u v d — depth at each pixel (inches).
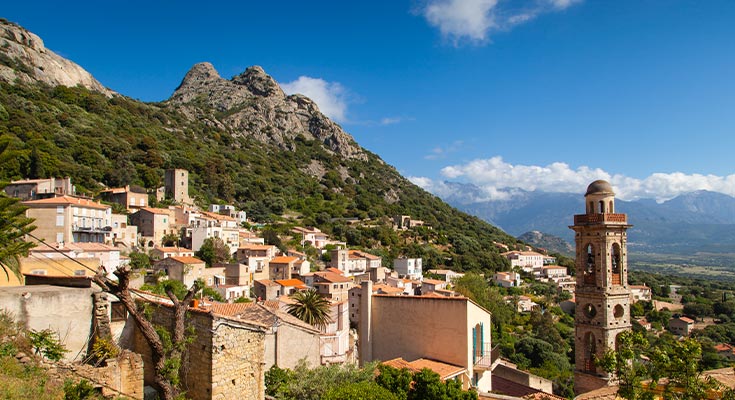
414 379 1154.7
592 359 1545.3
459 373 1446.9
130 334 965.8
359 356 1707.7
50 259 1517.0
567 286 7322.8
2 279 1262.3
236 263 4286.4
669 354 1006.4
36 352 799.1
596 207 1579.7
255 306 1473.9
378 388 1063.6
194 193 6983.3
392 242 7657.5
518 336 4426.7
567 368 3531.0
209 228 4918.8
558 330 4790.8
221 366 815.7
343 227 7573.8
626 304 1545.3
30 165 4854.8
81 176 5511.8
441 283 5236.2
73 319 884.0
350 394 1018.7
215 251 4635.8
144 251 4483.3
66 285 960.9
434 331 1573.6
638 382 1035.3
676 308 6515.8
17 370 716.0
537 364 3553.2
